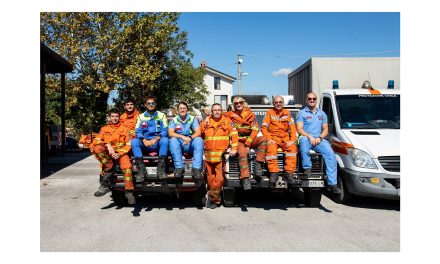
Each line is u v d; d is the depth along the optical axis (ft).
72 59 79.20
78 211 23.15
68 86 81.10
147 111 23.54
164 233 18.70
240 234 18.53
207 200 24.97
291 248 16.65
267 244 17.13
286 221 20.92
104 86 78.59
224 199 24.21
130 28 75.97
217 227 19.72
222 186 23.97
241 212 23.00
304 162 23.07
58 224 20.25
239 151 22.90
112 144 22.76
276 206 24.66
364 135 24.89
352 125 26.43
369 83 30.68
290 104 33.09
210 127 23.16
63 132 62.08
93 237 18.11
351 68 32.99
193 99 104.22
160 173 22.52
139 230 19.19
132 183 22.58
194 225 20.08
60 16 76.33
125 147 22.65
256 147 23.27
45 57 49.73
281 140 23.24
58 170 41.88
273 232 18.89
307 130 24.09
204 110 32.04
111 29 78.28
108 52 78.84
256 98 35.68
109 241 17.53
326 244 17.20
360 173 23.26
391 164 22.93
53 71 62.13
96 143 22.71
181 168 22.75
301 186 23.22
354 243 17.35
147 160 23.49
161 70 92.68
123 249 16.52
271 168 22.63
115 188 23.13
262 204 25.27
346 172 24.07
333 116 27.30
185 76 99.55
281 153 23.52
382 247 16.88
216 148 23.04
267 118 23.34
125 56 79.51
